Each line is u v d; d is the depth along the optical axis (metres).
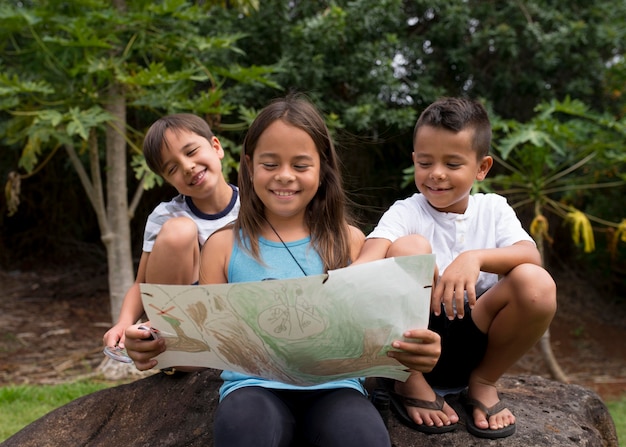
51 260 9.52
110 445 2.41
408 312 1.80
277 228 2.17
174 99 5.08
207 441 2.28
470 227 2.36
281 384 2.03
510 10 7.13
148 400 2.57
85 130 4.52
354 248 2.24
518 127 5.31
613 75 7.20
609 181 7.11
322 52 6.55
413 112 6.41
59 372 5.67
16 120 5.26
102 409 2.57
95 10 4.75
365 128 6.54
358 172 7.66
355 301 1.74
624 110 7.17
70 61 5.19
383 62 6.55
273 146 1.99
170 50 5.23
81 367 5.82
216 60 6.42
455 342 2.26
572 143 5.63
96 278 8.83
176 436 2.36
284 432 1.92
